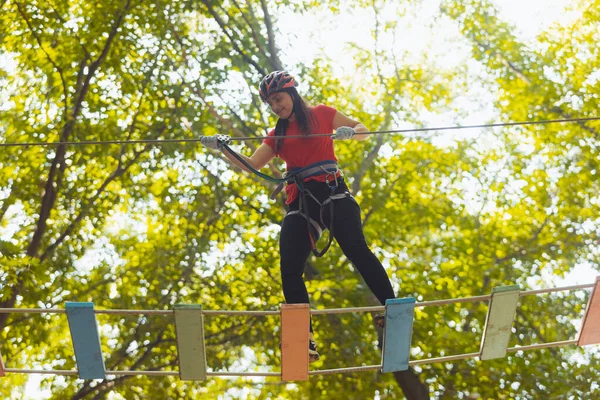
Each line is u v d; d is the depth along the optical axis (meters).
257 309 15.02
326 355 13.90
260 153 5.62
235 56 15.84
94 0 15.55
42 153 15.23
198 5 16.12
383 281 5.33
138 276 15.06
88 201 15.26
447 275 15.40
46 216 14.45
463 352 13.95
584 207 16.94
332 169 5.46
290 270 5.33
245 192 16.16
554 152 17.73
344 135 5.36
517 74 18.50
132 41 15.62
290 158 5.54
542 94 17.77
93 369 5.35
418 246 16.19
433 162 17.30
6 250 12.79
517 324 15.41
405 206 16.17
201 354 5.28
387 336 5.27
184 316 5.12
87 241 15.45
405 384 12.94
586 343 5.65
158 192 16.12
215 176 15.84
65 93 15.12
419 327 14.30
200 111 15.66
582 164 17.09
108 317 14.95
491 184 17.70
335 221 5.40
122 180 15.70
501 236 16.69
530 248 16.45
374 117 17.11
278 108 5.54
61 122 14.78
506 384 13.87
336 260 14.97
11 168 15.19
